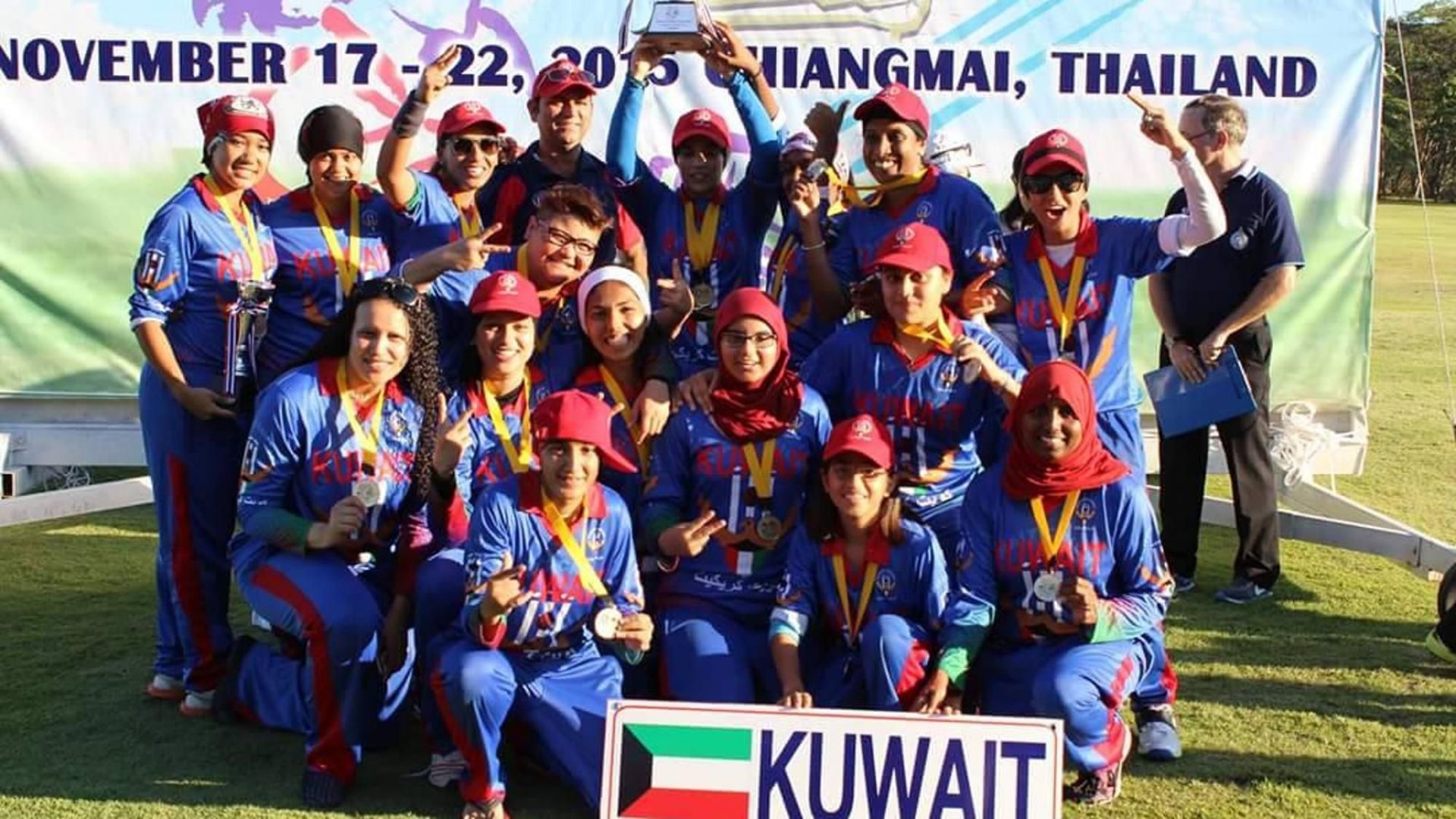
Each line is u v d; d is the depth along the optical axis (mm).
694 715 4305
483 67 8508
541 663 4785
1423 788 4898
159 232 5398
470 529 4742
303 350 5680
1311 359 8875
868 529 4883
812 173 5773
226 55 8461
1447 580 6074
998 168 8672
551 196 5453
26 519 7680
